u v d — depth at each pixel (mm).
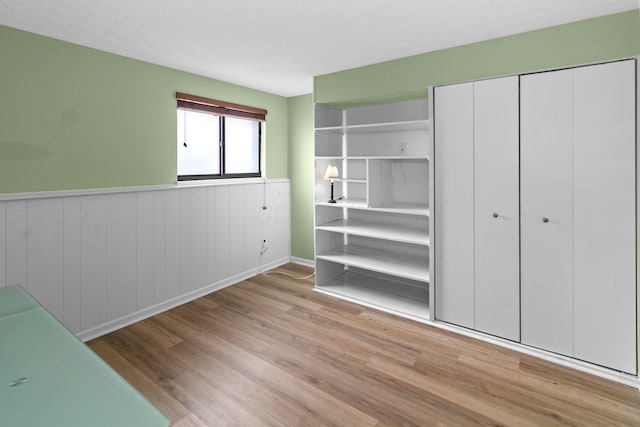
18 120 2475
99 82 2896
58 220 2656
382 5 2154
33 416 748
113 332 2945
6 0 2057
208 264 3828
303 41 2734
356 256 3857
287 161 4879
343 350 2670
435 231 3039
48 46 2604
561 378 2318
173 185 3457
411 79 3062
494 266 2762
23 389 846
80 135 2799
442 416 1968
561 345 2520
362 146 4109
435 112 2975
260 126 4508
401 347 2715
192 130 3766
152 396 2127
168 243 3414
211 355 2592
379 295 3666
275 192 4660
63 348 1049
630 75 2197
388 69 3193
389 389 2207
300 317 3246
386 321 3166
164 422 734
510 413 1990
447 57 2861
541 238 2547
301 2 2115
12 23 2367
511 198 2648
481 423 1915
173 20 2352
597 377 2328
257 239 4438
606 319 2352
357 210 4250
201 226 3727
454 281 2971
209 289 3844
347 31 2537
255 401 2090
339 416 1968
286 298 3705
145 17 2303
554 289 2523
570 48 2371
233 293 3836
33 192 2553
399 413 1994
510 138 2623
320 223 3953
